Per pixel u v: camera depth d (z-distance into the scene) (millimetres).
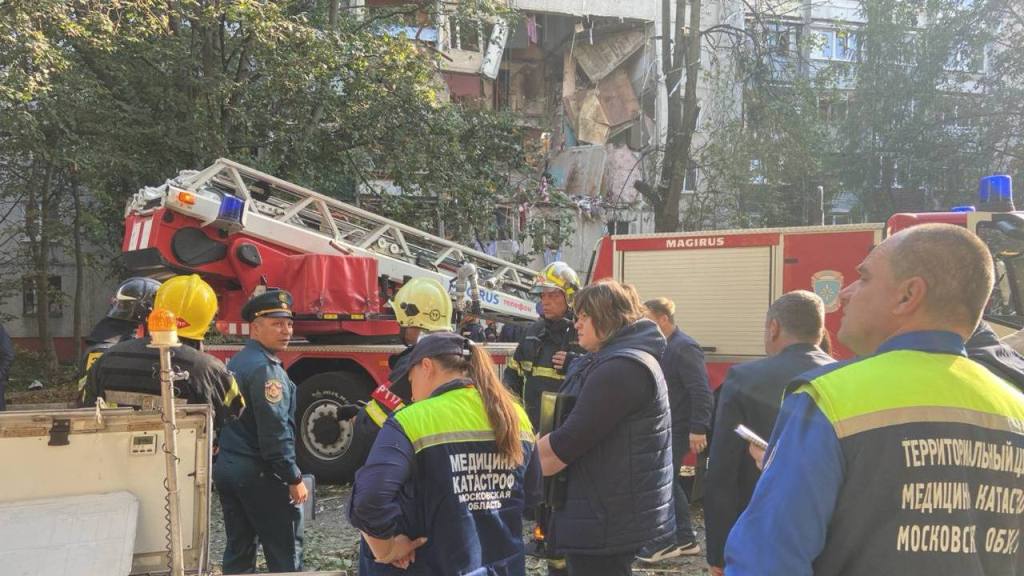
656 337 3029
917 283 1475
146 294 3857
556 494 2854
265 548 3615
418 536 2184
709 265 6770
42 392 14039
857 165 18406
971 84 19062
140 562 2648
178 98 12125
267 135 12938
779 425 1521
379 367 7164
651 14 22953
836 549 1383
